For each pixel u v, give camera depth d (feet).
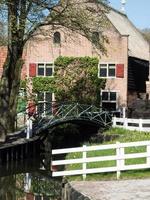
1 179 88.22
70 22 105.81
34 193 76.07
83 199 53.52
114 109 149.18
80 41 145.18
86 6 109.70
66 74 151.64
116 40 150.51
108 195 54.70
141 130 113.39
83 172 66.18
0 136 103.76
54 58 154.40
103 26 110.73
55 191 77.61
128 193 55.72
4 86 105.29
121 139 100.53
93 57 150.41
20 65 106.42
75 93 150.51
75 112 124.26
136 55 164.96
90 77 149.79
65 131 131.44
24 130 113.39
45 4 100.68
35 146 111.14
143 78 169.58
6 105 105.09
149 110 130.93
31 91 154.30
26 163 106.73
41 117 115.55
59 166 97.81
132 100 156.15
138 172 68.18
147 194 55.06
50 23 104.94
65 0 103.96
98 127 124.67
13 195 74.95
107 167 67.41
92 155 81.35
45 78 153.07
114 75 150.30
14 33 99.76
